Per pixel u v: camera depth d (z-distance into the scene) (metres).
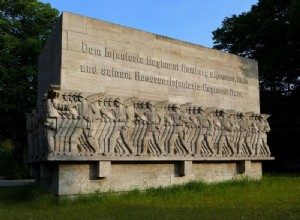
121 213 9.91
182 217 9.23
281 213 9.69
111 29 14.37
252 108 19.23
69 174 12.38
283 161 33.03
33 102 28.23
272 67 29.53
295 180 18.94
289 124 28.62
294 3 27.02
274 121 29.41
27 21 30.80
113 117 13.34
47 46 15.76
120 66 14.41
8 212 10.36
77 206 11.20
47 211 10.48
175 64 16.17
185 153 15.21
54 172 12.74
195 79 16.81
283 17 30.59
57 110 12.30
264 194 13.54
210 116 16.61
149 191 13.70
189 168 15.28
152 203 11.63
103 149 12.97
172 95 15.87
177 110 15.16
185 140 15.32
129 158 13.41
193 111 15.98
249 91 19.20
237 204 11.34
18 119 28.47
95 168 12.93
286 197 12.78
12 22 29.64
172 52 16.12
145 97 14.99
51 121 12.16
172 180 15.04
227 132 17.06
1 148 38.97
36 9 30.94
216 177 16.78
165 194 13.30
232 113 17.55
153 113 14.33
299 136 29.69
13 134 29.45
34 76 28.62
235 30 32.56
